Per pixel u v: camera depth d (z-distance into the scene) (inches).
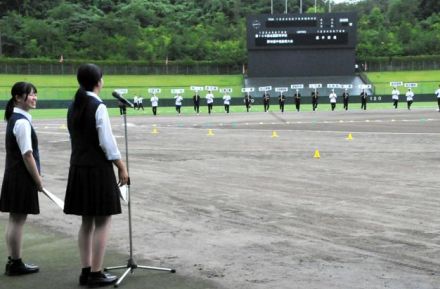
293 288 233.9
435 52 3905.0
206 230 338.3
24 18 4448.8
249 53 3006.9
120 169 234.7
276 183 507.5
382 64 3673.7
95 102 231.3
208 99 2082.9
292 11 5492.1
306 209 392.8
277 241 310.2
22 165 256.2
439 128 1145.4
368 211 383.2
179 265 269.4
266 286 237.0
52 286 243.0
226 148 827.4
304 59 2997.0
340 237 316.5
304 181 517.0
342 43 2977.4
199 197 444.1
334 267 261.7
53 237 328.2
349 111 2073.1
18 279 252.7
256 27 2987.2
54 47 4013.3
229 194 455.5
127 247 303.1
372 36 4175.7
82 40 4148.6
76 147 235.5
